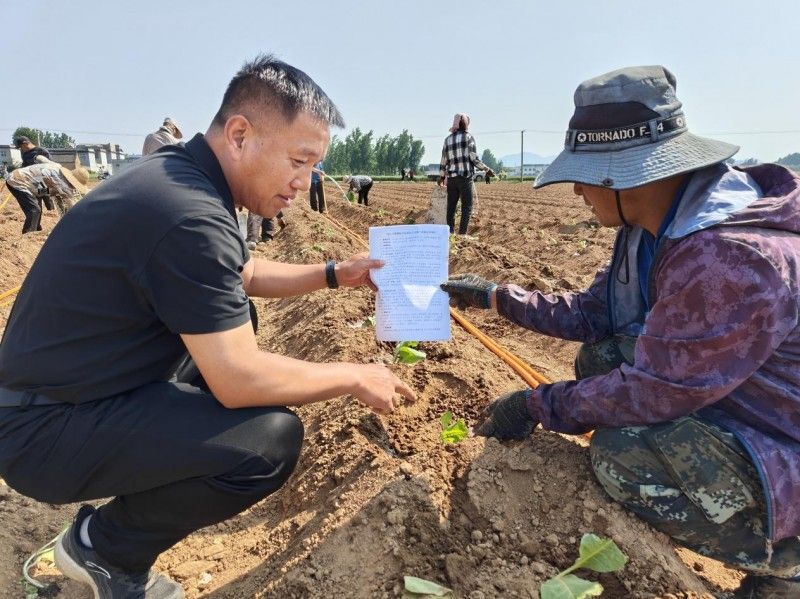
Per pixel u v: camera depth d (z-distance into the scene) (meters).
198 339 1.76
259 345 5.23
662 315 1.85
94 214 1.77
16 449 1.83
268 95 1.82
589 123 1.94
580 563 1.91
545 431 2.46
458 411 3.05
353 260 2.65
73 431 1.80
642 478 1.98
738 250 1.70
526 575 1.95
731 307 1.71
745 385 1.88
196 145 1.93
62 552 2.02
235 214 2.00
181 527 1.99
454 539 2.09
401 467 2.30
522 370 3.58
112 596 2.02
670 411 1.87
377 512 2.14
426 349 3.73
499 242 9.95
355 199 22.75
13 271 7.93
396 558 1.99
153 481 1.86
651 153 1.85
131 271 1.73
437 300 2.53
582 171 1.93
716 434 1.86
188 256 1.71
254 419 1.91
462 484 2.27
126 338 1.83
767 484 1.79
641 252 2.26
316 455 2.85
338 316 4.55
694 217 1.81
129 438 1.81
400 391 2.33
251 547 2.47
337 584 1.96
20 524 2.68
